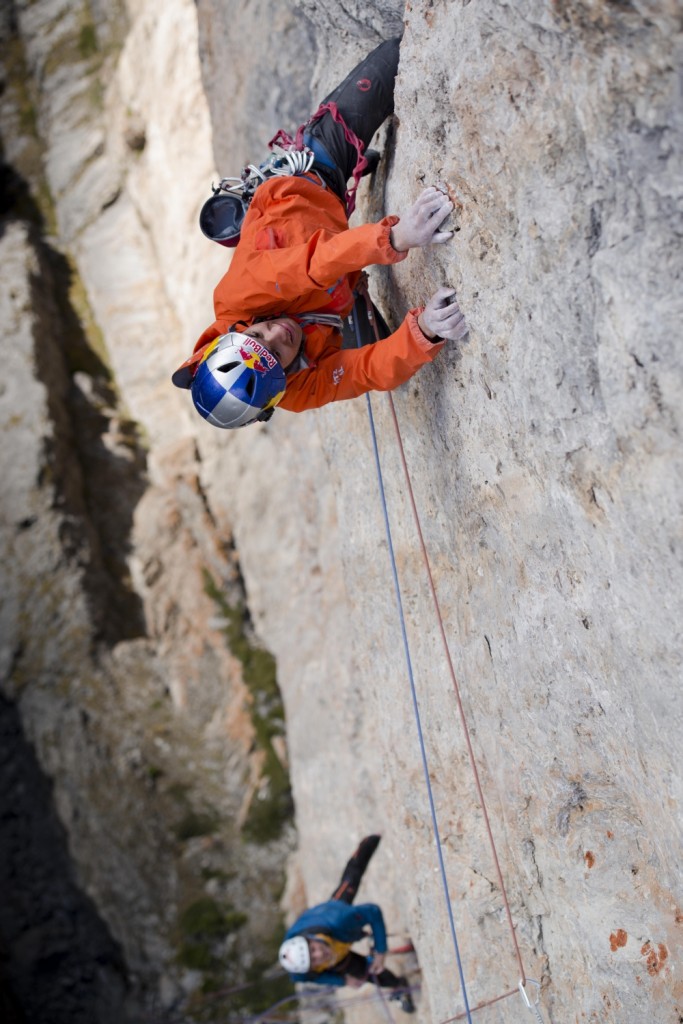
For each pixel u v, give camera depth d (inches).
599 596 96.7
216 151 246.1
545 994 132.7
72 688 340.5
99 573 362.9
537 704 116.2
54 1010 316.2
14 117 472.1
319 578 288.7
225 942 304.7
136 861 316.8
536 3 80.7
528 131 87.7
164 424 395.5
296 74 186.5
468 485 119.6
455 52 98.7
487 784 138.8
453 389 115.4
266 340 108.8
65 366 408.2
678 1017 104.7
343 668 250.7
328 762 274.7
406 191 119.4
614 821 113.7
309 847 292.2
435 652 147.3
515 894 137.3
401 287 125.0
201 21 223.9
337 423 169.9
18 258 418.3
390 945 222.4
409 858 175.5
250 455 342.3
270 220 112.5
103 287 425.4
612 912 114.9
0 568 358.0
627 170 77.3
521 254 92.2
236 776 325.1
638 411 80.6
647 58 72.2
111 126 432.8
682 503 79.0
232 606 349.7
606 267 80.7
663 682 88.8
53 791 332.2
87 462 389.4
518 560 111.6
